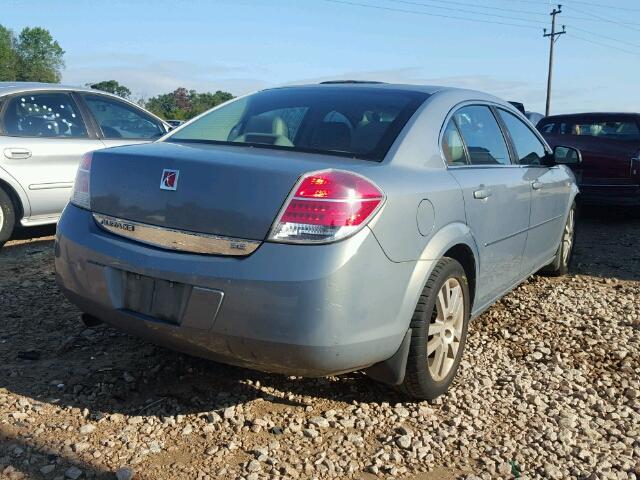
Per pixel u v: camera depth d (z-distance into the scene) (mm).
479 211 3617
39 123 6422
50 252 6223
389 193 2830
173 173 2875
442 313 3320
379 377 3107
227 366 3643
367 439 2998
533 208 4598
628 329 4602
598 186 8992
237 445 2883
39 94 6516
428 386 3234
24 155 6207
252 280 2607
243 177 2730
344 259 2613
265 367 2768
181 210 2822
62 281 3234
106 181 3115
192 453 2807
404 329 2959
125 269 2902
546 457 2938
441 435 3053
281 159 2861
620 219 9781
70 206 3314
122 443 2855
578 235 8430
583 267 6523
